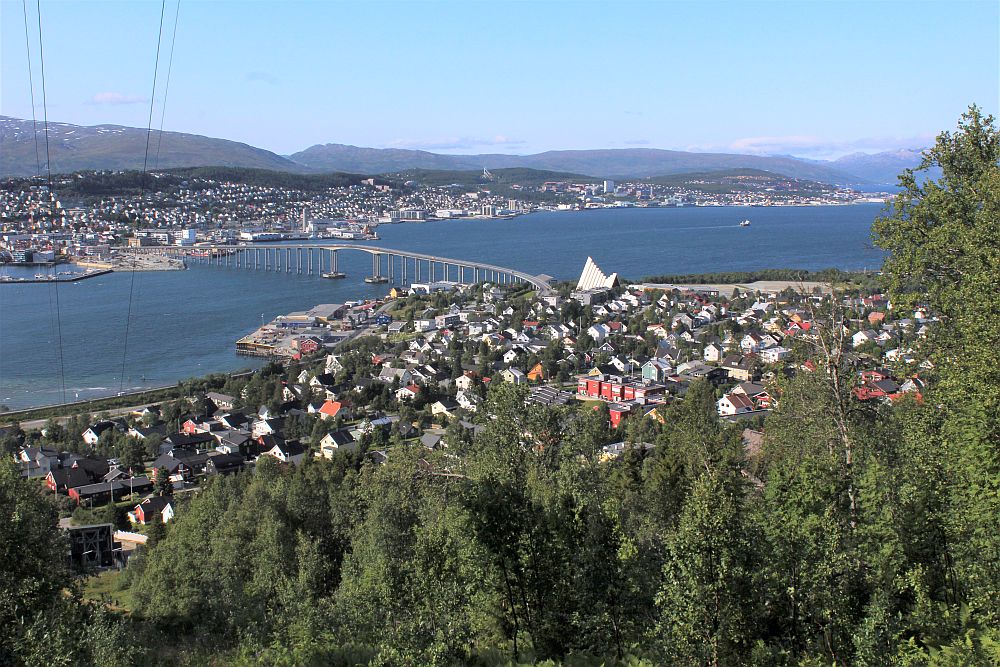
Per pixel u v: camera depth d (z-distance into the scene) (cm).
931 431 2634
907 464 2436
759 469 3691
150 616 3161
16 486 2712
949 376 2289
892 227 2861
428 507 3531
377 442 8788
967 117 2762
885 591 1991
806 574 1967
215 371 13262
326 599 2794
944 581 2167
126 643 2402
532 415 3881
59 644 2112
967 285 2388
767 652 1916
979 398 2061
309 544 3788
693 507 1981
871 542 2142
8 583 2330
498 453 3709
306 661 2227
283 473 6450
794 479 2445
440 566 2264
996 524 1988
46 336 16062
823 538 2072
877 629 1900
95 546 5612
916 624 1991
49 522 2775
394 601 2317
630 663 2067
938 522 2169
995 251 2248
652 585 2228
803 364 2903
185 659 2623
